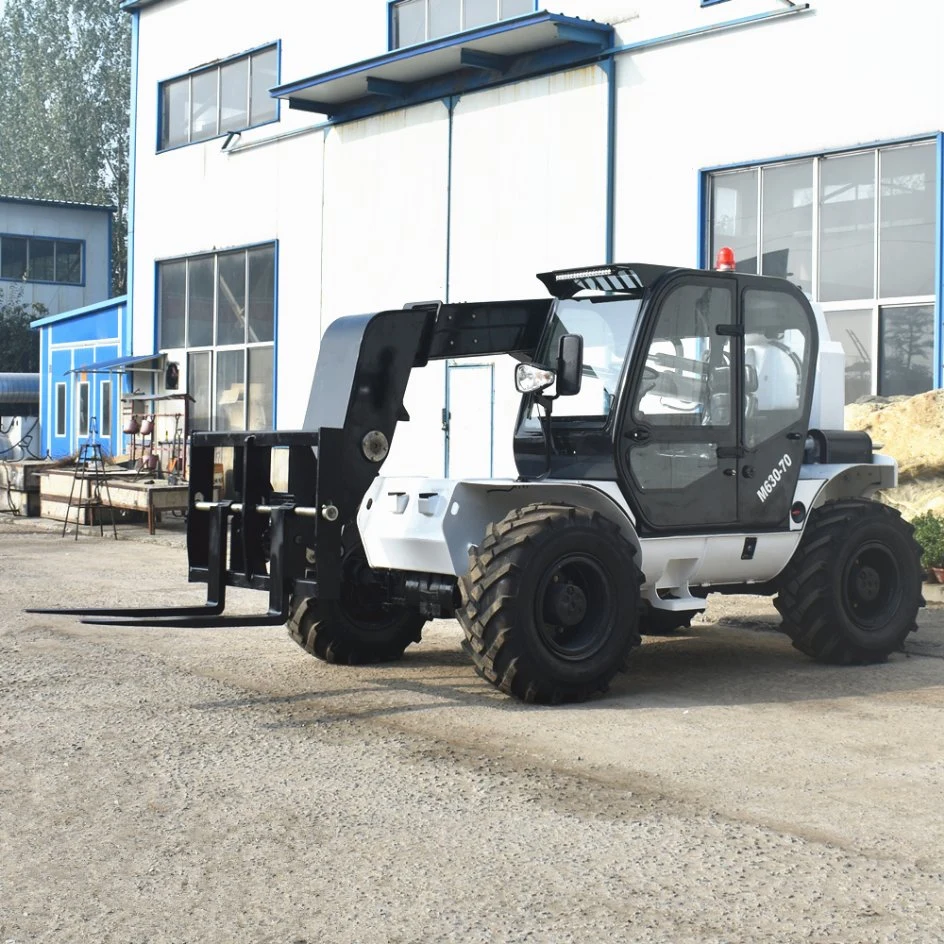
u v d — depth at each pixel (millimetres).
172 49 21562
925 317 11211
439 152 16094
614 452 6430
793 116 12203
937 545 9500
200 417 21078
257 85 19797
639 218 13641
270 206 19297
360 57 17750
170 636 8336
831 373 7586
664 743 5434
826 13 11914
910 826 4320
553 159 14586
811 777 4914
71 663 7285
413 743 5422
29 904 3672
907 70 11328
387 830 4289
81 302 39375
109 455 23531
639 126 13633
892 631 7324
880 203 11562
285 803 4590
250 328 19938
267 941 3414
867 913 3570
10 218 38031
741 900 3664
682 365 6652
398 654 7469
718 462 6770
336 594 6516
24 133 52281
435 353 7098
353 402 6734
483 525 6492
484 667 6133
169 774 4961
